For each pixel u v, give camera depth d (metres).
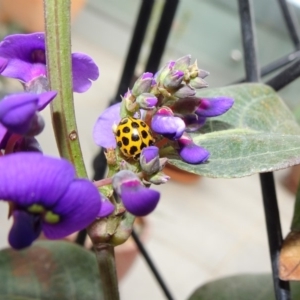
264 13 0.47
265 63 0.49
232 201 0.38
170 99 0.12
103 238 0.12
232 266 0.31
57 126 0.12
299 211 0.13
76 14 0.49
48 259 0.17
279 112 0.15
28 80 0.13
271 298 0.16
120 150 0.12
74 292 0.16
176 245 0.32
